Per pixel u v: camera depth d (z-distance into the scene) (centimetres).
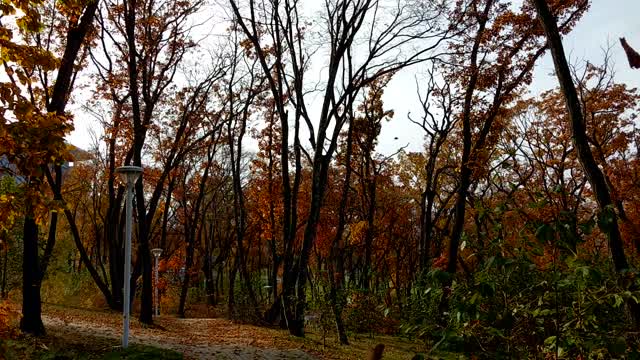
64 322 1666
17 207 508
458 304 357
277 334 2014
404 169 3466
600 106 2464
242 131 2864
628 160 2514
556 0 1614
